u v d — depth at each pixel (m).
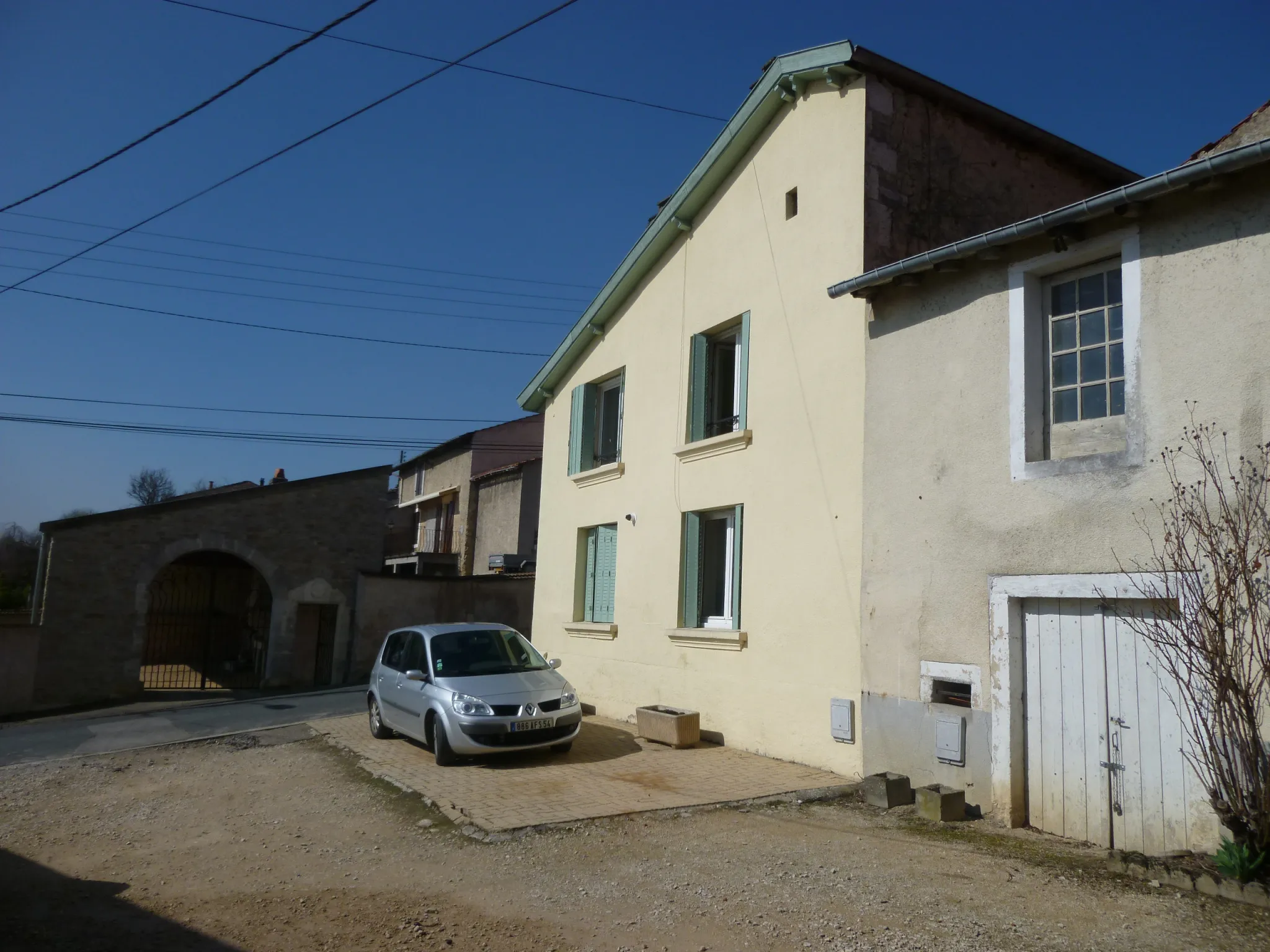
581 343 15.73
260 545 22.20
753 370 11.64
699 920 5.63
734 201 12.43
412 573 31.42
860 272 10.07
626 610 13.80
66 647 19.80
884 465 9.25
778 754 10.55
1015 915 5.51
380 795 9.41
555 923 5.68
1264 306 6.26
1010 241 7.84
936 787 8.05
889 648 8.99
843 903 5.80
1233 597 6.14
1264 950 4.90
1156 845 6.64
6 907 6.31
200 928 5.79
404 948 5.36
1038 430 7.79
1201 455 6.48
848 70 10.48
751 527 11.38
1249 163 6.18
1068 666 7.38
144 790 10.31
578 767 10.34
